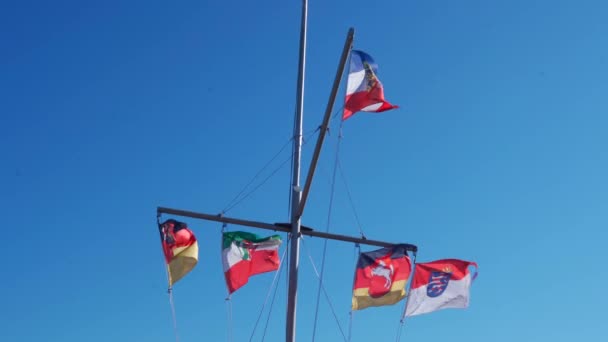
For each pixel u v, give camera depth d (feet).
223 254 57.98
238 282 57.82
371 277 57.57
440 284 58.70
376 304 57.52
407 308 58.34
